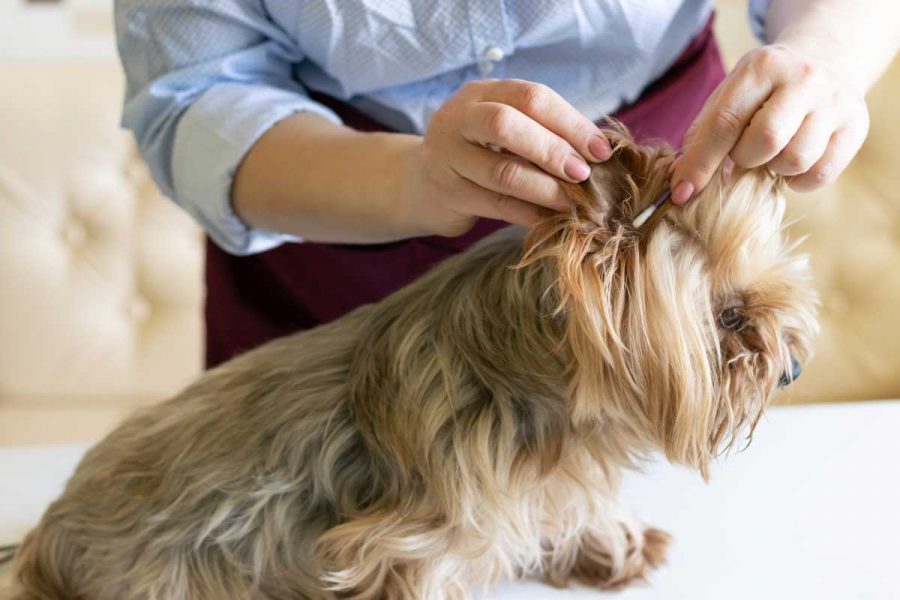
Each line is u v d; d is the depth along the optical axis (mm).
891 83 1831
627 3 844
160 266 2029
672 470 971
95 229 2012
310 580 797
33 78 2006
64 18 2098
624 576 832
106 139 2000
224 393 844
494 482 745
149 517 795
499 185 619
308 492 795
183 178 905
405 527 752
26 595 854
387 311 815
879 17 814
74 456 1091
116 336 2025
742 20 2129
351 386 804
